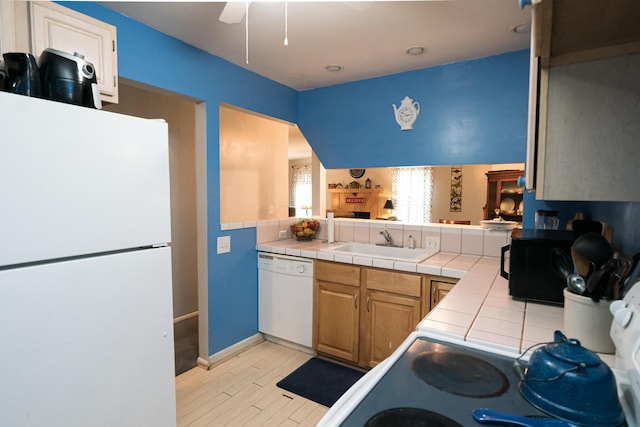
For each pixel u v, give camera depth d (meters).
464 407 0.77
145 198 1.32
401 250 2.74
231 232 2.68
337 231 3.14
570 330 1.06
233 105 2.60
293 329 2.76
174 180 3.39
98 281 1.17
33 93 1.16
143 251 1.31
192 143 3.55
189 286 3.58
